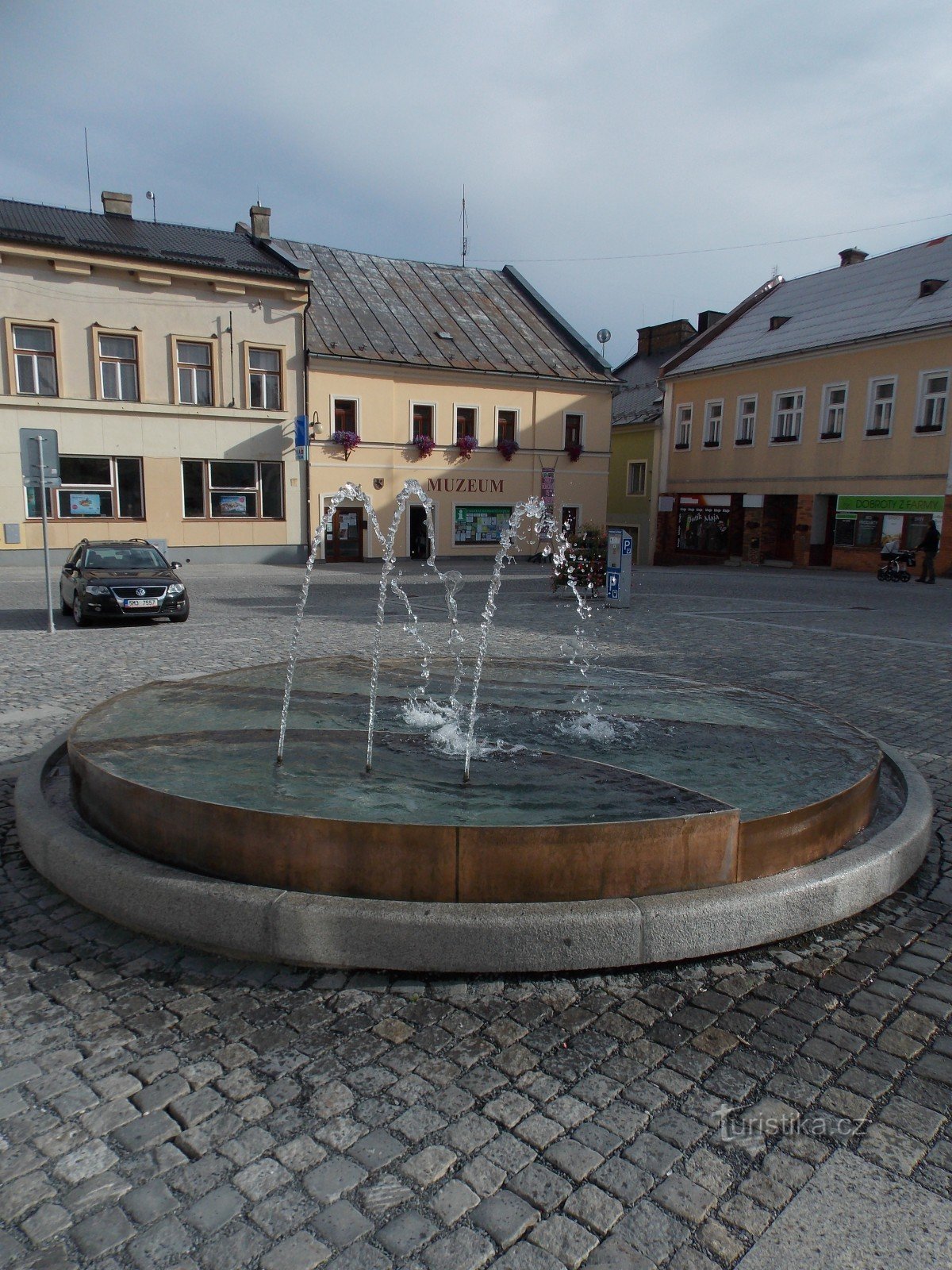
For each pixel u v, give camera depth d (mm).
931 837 5137
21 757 6555
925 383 28281
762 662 11094
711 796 4375
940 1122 2766
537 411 35562
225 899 3570
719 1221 2373
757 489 34469
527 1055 3051
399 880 3559
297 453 30625
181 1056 3031
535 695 6852
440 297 37656
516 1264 2227
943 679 10109
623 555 17453
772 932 3764
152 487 28359
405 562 33125
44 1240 2285
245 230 33906
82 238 27531
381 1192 2453
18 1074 2936
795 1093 2889
